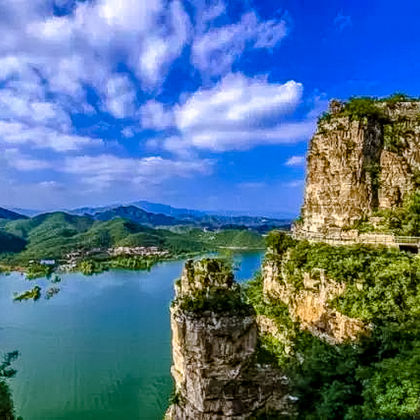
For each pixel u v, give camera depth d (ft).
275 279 194.90
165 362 243.19
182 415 94.43
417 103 190.19
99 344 278.67
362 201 182.19
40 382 221.05
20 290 484.74
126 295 439.22
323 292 152.05
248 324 93.81
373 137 185.26
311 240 186.70
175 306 100.01
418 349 103.55
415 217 170.91
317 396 101.50
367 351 120.88
